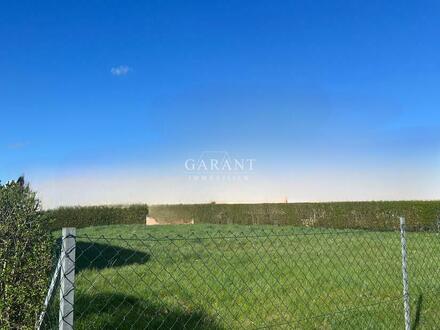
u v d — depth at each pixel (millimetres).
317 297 5781
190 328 4695
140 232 16359
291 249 8422
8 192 3420
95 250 9297
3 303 3059
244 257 8008
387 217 19281
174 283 6273
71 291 2469
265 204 24797
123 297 5543
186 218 29375
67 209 25609
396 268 7402
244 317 5070
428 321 5254
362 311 5336
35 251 3238
